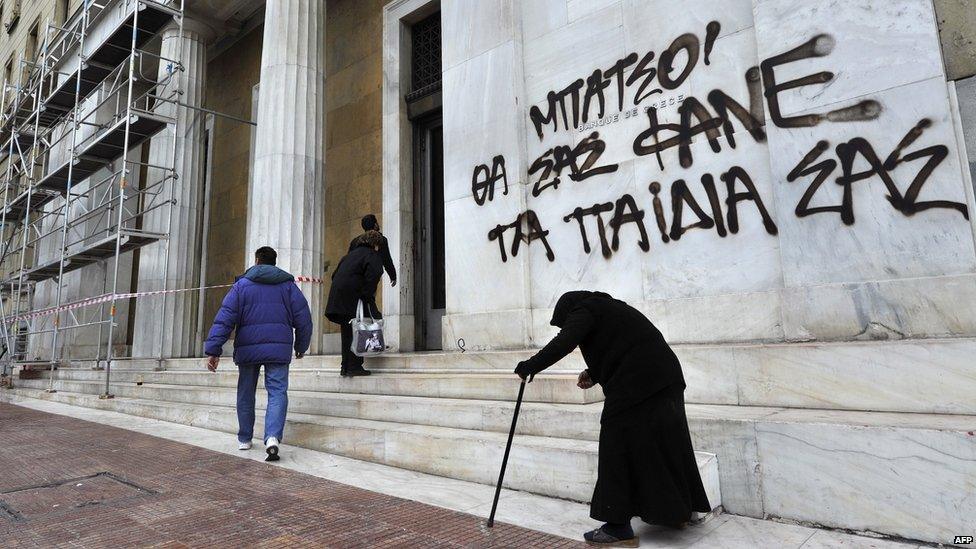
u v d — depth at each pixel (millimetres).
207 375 7762
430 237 8492
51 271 11781
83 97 12852
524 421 3939
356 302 5785
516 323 5785
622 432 2703
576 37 5781
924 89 3674
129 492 3756
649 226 5078
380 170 9180
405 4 8812
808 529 2844
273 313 4906
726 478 3143
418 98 8617
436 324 8250
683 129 4953
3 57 21141
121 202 9078
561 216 5699
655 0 5242
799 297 4027
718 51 4812
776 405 3635
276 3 8133
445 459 3982
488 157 6242
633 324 2846
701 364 3965
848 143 3926
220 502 3453
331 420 5051
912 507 2629
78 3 14953
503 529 2889
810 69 4129
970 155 3527
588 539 2689
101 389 9328
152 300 10461
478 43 6492
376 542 2732
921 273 3594
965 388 3068
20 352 14234
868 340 3719
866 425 2781
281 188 7629
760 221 4465
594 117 5562
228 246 12570
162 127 10008
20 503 3549
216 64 13727
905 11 3777
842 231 3900
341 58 10117
